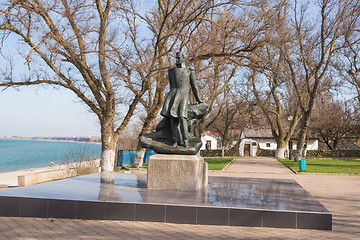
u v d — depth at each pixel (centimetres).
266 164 3052
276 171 2308
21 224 646
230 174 2056
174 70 966
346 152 4603
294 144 5616
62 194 755
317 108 4497
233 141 7106
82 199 699
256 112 4516
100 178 1121
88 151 2112
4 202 714
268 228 641
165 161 872
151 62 1803
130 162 3084
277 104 3875
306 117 3148
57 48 1611
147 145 933
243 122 5034
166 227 634
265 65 2050
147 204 678
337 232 629
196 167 870
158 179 870
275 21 1981
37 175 1393
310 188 1417
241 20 1884
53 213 700
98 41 1784
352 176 2002
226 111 4584
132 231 600
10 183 1712
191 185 866
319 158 4088
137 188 883
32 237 559
